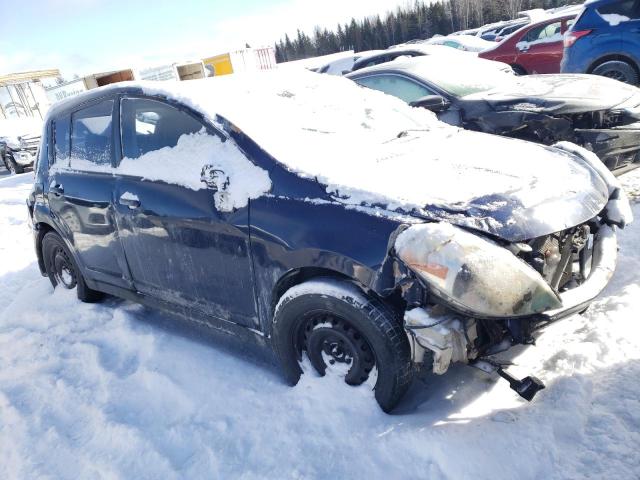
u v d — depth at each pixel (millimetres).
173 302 3023
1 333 3889
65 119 3744
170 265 2895
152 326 3486
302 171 2324
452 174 2338
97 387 2877
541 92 4836
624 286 3006
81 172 3492
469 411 2178
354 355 2225
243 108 2793
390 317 2072
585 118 4426
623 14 7359
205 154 2652
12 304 4473
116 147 3234
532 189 2252
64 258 4137
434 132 3170
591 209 2330
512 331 2041
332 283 2172
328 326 2258
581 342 2541
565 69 8172
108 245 3340
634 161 4438
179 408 2564
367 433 2135
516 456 1912
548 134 4543
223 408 2500
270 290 2412
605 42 7543
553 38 10016
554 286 2361
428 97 4828
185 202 2672
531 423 2051
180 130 2822
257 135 2551
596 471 1796
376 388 2178
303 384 2430
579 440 1941
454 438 2020
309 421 2277
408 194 2127
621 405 2055
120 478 2178
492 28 24203
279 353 2494
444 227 1922
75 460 2340
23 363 3328
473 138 3023
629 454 1826
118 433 2439
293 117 2873
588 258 2547
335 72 10469
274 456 2139
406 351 2076
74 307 4047
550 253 2246
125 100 3178
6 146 14375
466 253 1850
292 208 2273
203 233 2607
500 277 1870
